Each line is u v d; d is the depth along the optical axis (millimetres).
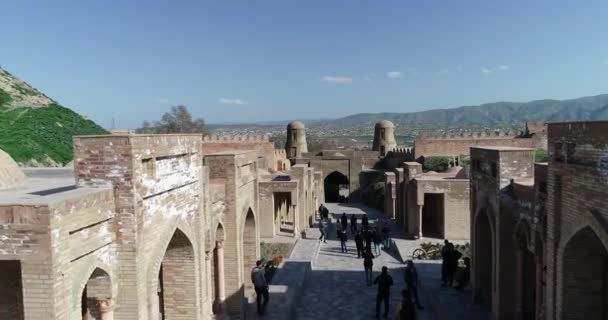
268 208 27672
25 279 6336
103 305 8148
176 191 10273
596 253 9281
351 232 30719
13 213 6301
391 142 62812
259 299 15211
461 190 25203
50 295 6352
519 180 12711
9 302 7918
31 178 13984
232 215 14094
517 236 12320
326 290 18797
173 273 11352
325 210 32469
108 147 8211
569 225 9180
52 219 6336
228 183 14039
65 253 6660
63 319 6566
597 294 9430
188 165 10914
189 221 11016
